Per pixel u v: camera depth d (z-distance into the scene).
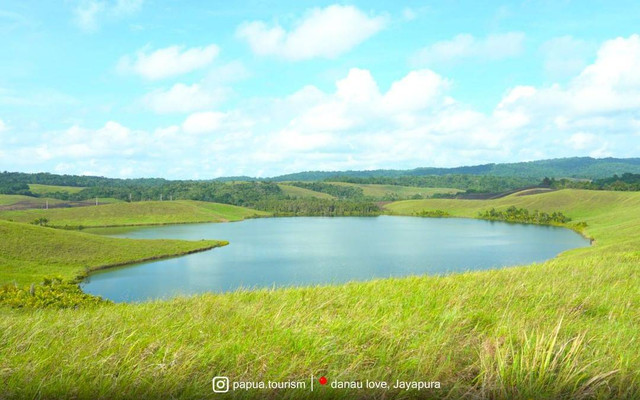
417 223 173.25
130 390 4.53
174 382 4.64
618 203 175.75
